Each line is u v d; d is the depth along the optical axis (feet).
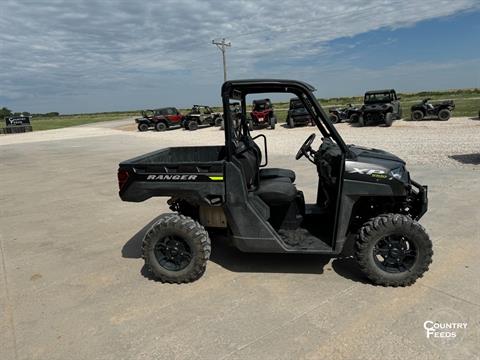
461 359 7.80
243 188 11.13
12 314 10.47
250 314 9.80
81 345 8.92
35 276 12.90
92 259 14.17
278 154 36.58
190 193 11.51
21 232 17.84
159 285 11.75
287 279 11.63
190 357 8.26
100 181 29.66
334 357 8.02
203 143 56.49
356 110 68.85
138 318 9.93
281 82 11.01
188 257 11.62
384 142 41.14
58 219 19.75
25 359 8.51
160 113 94.63
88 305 10.77
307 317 9.53
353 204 10.79
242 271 12.33
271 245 11.29
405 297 10.23
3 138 97.60
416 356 7.93
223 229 13.09
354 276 11.62
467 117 64.13
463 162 27.45
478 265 11.84
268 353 8.25
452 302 9.87
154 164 11.63
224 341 8.75
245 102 12.80
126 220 18.99
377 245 10.80
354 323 9.18
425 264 10.53
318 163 12.36
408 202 12.05
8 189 28.43
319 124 12.40
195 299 10.73
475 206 17.34
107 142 65.51
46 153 52.44
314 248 11.25
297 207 12.39
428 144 37.65
